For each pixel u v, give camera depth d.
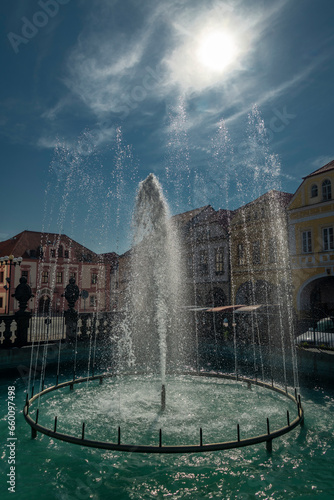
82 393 10.13
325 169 26.69
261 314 19.31
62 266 54.12
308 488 5.43
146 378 11.84
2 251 54.34
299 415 7.21
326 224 26.39
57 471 5.93
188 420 7.86
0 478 5.70
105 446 5.63
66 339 17.91
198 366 16.47
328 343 14.88
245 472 5.91
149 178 11.20
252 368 16.05
